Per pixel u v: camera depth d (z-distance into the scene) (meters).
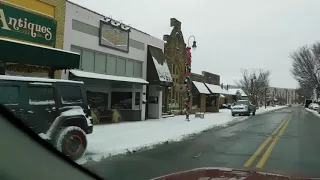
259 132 17.20
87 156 9.09
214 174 3.71
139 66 22.84
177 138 13.96
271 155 9.96
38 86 8.13
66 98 8.82
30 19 13.98
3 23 12.85
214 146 11.86
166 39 28.86
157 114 25.19
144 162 8.67
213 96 44.16
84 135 8.73
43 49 12.02
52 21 15.07
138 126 17.88
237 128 19.67
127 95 21.66
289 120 28.19
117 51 20.12
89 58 17.92
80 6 16.98
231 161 8.91
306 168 8.04
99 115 19.14
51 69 13.90
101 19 18.64
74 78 16.47
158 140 12.73
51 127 8.23
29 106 7.84
